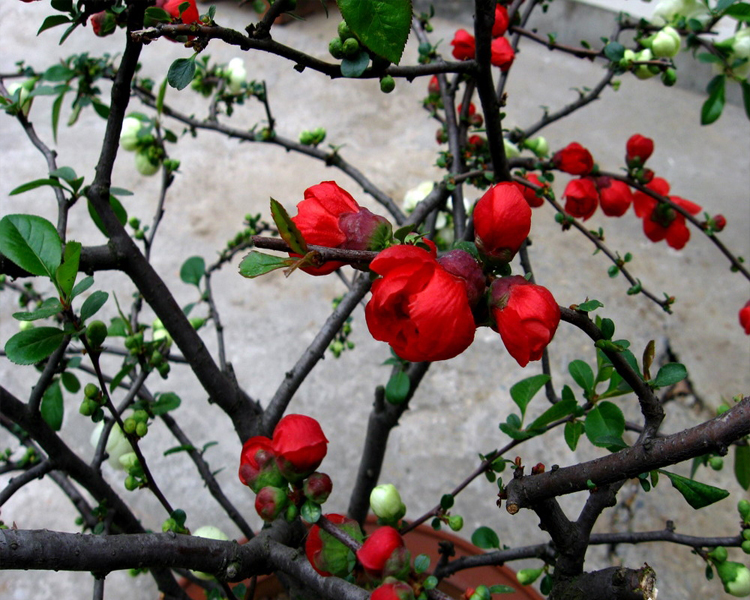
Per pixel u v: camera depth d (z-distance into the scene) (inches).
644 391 9.9
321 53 49.4
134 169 42.4
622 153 42.2
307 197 9.2
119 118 11.6
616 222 39.4
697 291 35.5
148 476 12.5
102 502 14.3
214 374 14.0
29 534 8.9
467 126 17.6
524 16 18.9
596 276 36.2
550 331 8.3
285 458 9.6
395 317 8.1
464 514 27.7
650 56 16.1
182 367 33.2
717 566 12.9
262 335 34.3
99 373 11.5
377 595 8.8
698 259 37.1
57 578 26.2
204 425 30.9
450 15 53.5
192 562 10.3
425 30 18.7
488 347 33.5
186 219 39.4
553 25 50.6
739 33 16.7
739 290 35.5
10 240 10.2
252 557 11.1
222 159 43.0
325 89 47.8
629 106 46.0
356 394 31.8
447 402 31.4
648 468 9.1
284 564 11.1
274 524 12.1
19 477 13.2
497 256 8.9
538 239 38.2
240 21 50.9
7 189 41.0
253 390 31.8
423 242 8.8
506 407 31.1
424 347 7.7
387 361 16.7
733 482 28.3
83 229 39.0
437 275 7.7
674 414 30.7
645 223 17.7
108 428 14.5
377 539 9.2
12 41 52.1
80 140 44.1
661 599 25.1
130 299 35.9
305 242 8.2
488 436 30.2
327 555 10.1
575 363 12.1
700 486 9.5
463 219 16.6
